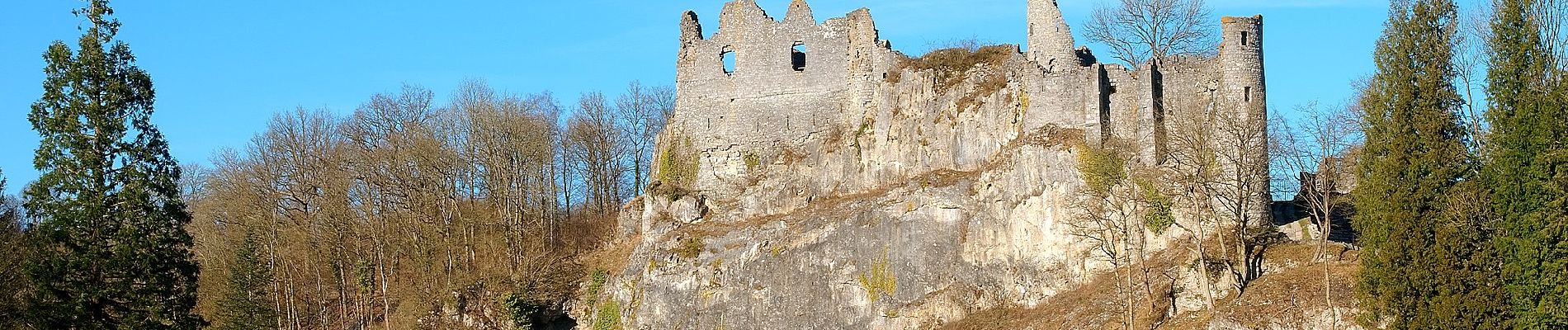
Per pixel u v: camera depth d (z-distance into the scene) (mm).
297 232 95375
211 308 88000
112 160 65375
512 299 84625
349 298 94625
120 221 64625
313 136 101625
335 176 94875
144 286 64812
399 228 96062
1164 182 72688
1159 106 75125
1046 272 74062
